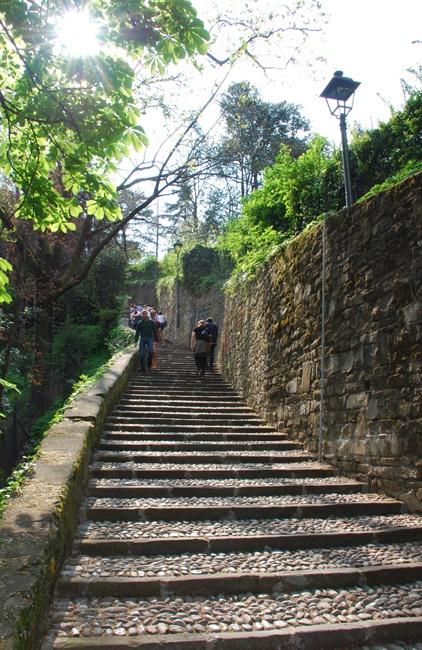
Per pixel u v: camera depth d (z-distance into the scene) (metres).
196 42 3.45
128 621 3.25
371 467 5.90
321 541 4.53
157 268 34.22
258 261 11.23
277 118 23.12
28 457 5.46
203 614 3.40
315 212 9.88
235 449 7.68
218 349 16.30
